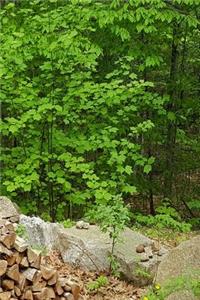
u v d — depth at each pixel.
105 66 9.66
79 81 8.43
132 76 8.29
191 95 9.88
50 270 5.17
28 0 9.37
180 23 8.84
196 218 9.45
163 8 8.36
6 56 8.20
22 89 8.35
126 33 8.10
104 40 8.83
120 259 6.20
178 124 10.31
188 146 10.20
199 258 5.46
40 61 9.04
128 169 8.09
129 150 8.90
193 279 5.06
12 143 9.91
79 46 8.50
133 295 5.80
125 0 8.41
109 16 8.05
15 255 4.88
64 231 6.73
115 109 8.86
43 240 6.83
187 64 10.91
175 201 10.66
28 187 7.93
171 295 5.13
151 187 9.67
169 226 8.34
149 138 9.51
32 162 8.31
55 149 8.62
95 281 6.02
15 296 4.88
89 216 7.34
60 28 8.73
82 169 8.02
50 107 7.96
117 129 8.30
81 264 6.38
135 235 6.75
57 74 8.66
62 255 6.58
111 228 6.77
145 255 6.24
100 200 7.88
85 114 8.84
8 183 7.97
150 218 8.10
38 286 5.04
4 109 9.07
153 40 8.92
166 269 5.59
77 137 8.59
